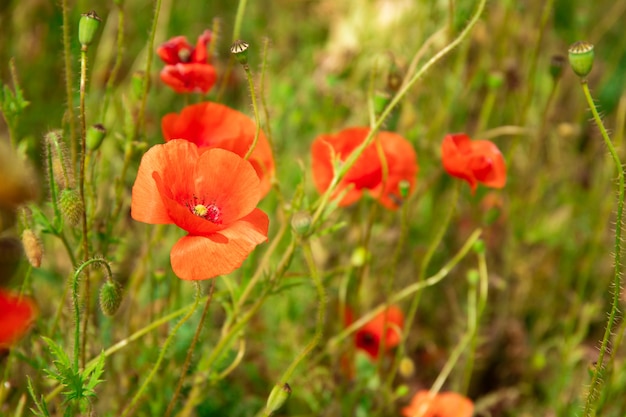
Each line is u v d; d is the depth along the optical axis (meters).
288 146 1.03
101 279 0.81
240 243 0.65
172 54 0.75
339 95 1.05
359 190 0.79
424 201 1.03
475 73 1.01
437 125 1.00
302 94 1.07
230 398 0.87
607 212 0.96
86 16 0.68
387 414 0.89
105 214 0.82
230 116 0.74
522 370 0.98
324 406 0.88
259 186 0.66
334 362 0.88
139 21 1.16
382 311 0.90
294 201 0.76
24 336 0.78
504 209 1.03
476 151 0.78
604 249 1.04
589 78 1.19
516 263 1.03
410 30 1.07
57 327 0.77
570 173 1.09
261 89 0.74
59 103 1.06
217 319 0.93
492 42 1.07
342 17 1.15
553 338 1.02
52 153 0.72
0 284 0.74
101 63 1.07
